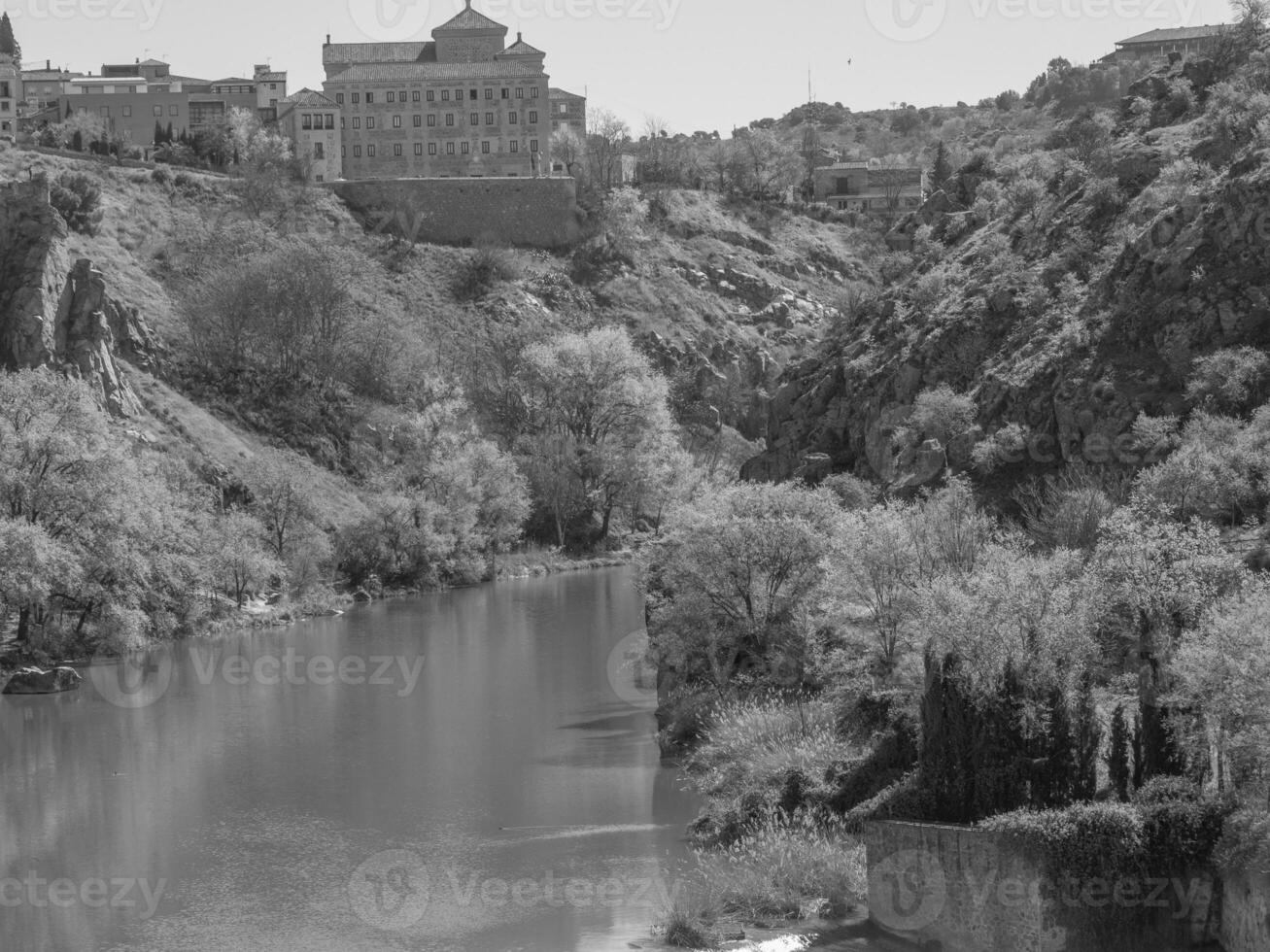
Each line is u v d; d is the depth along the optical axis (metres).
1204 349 77.31
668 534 72.38
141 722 72.12
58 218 121.88
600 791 56.06
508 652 88.88
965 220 112.56
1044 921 35.66
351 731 68.88
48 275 118.31
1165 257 82.25
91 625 89.75
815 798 47.88
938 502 67.81
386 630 98.44
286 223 191.12
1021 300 90.94
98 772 62.34
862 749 49.81
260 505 113.94
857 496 84.25
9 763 64.19
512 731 67.50
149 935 43.59
